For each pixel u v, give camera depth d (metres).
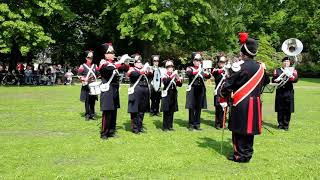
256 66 7.84
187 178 6.75
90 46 41.84
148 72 10.86
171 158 7.96
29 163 7.52
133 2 32.41
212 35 37.53
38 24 29.73
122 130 11.06
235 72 7.74
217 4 36.69
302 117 14.23
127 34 32.25
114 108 9.79
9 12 28.12
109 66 9.66
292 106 11.59
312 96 22.48
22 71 31.22
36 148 8.63
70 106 16.08
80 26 41.06
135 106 10.54
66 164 7.48
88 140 9.54
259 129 7.74
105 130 9.80
